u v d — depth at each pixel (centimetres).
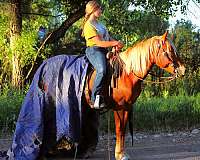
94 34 793
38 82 805
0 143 1038
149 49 792
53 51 2178
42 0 2306
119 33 1966
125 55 803
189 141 1074
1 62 1939
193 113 1298
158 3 1888
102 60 788
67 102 789
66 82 798
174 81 1780
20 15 1883
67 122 784
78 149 880
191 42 2141
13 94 1460
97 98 790
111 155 914
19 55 1842
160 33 2148
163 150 955
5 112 1201
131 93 796
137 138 1120
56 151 866
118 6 1886
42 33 2094
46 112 801
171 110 1288
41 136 794
